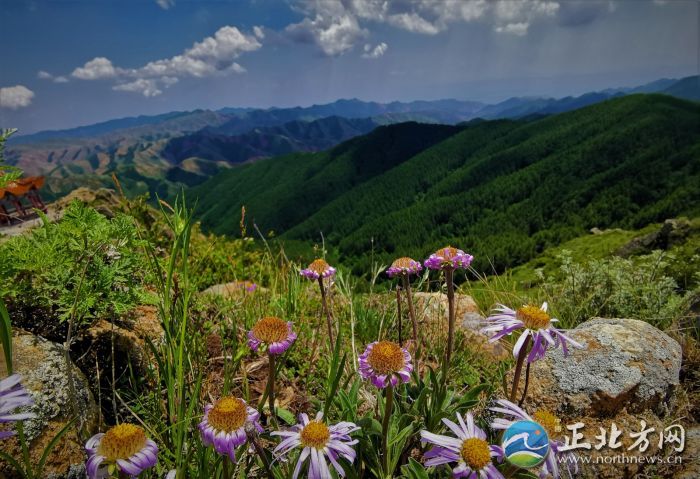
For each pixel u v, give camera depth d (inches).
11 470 58.9
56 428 65.9
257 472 73.2
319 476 52.2
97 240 80.2
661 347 101.8
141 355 93.2
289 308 134.0
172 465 66.0
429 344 126.3
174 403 73.5
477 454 51.9
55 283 80.2
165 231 158.2
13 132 66.7
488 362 128.6
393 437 69.7
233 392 100.1
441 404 72.4
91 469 45.4
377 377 59.1
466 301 167.3
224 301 140.9
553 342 63.8
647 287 158.2
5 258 78.3
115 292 83.2
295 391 105.7
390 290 147.9
